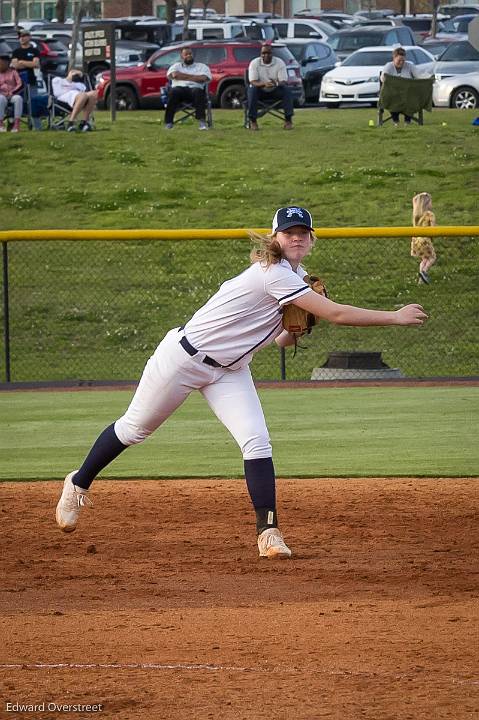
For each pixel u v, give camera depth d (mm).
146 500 27984
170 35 134625
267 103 89625
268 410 41969
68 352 57812
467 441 35781
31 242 70375
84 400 45125
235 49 107562
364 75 106625
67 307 62500
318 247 68500
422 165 81062
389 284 64062
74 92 89375
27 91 89438
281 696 13445
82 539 23859
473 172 79625
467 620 16766
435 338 58812
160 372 19953
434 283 63938
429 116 94812
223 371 20109
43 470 32156
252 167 81625
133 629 16531
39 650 15453
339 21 155375
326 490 28938
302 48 115938
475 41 59281
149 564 21500
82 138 87000
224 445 36094
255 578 20172
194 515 26219
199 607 18016
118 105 110688
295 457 33469
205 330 19625
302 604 18078
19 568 21203
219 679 14078
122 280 65562
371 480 30234
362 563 21328
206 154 84188
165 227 72438
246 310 19469
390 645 15445
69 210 75375
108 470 32188
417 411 41375
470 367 55531
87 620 17156
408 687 13688
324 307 19141
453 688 13648
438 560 21578
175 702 13305
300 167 81312
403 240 68625
